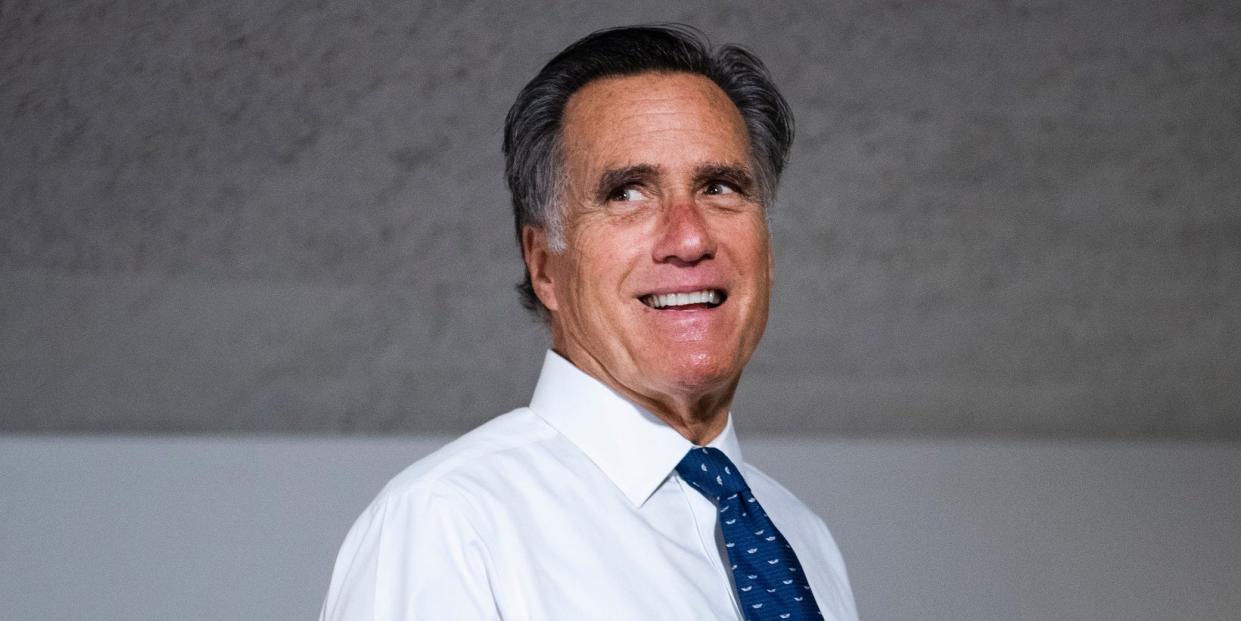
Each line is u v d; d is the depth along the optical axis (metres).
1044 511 4.52
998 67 4.93
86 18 4.06
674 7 4.60
